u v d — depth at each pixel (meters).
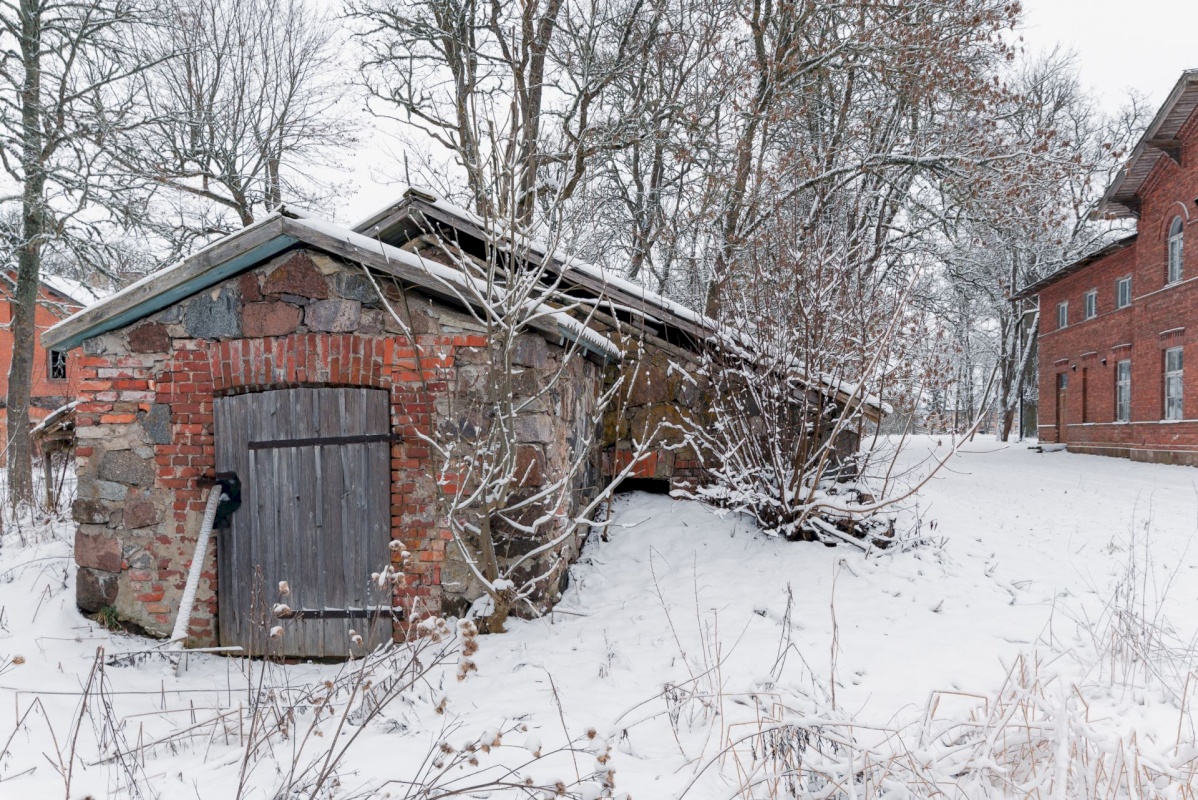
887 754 3.18
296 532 5.79
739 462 7.86
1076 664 5.04
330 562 5.76
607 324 8.92
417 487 5.73
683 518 8.29
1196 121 17.17
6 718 4.24
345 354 5.72
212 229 16.92
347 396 5.79
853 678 4.79
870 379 7.97
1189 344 17.59
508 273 5.06
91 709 4.44
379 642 5.66
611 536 8.00
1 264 13.83
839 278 8.57
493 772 3.49
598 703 4.37
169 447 5.86
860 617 6.00
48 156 13.62
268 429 5.84
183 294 5.80
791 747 3.22
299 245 5.72
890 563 7.27
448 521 5.14
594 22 14.45
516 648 5.26
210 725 4.26
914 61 14.02
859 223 14.76
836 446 8.39
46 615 5.81
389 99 13.98
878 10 14.30
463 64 12.69
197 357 5.86
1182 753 2.92
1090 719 4.04
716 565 7.20
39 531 8.20
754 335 8.12
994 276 26.55
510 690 4.58
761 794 3.21
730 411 8.59
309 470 5.80
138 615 5.82
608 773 2.91
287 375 5.74
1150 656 5.05
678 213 15.37
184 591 5.60
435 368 5.72
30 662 5.08
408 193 7.63
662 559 7.40
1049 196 15.02
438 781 3.38
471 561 5.23
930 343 12.24
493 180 4.96
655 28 14.70
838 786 2.83
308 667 5.46
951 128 14.93
